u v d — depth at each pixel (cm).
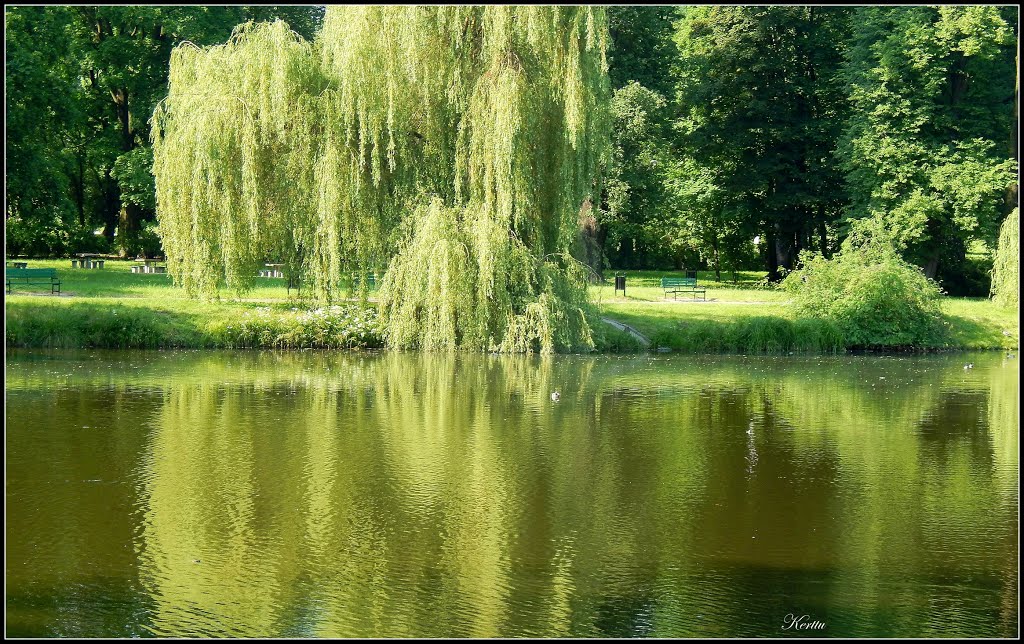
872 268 2931
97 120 4903
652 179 4459
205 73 2430
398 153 2389
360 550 1082
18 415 1712
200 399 1880
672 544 1111
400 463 1432
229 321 2600
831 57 4556
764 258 5819
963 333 2962
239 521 1168
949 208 3912
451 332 2381
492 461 1449
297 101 2398
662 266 6028
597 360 2497
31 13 3897
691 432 1662
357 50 2306
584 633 891
